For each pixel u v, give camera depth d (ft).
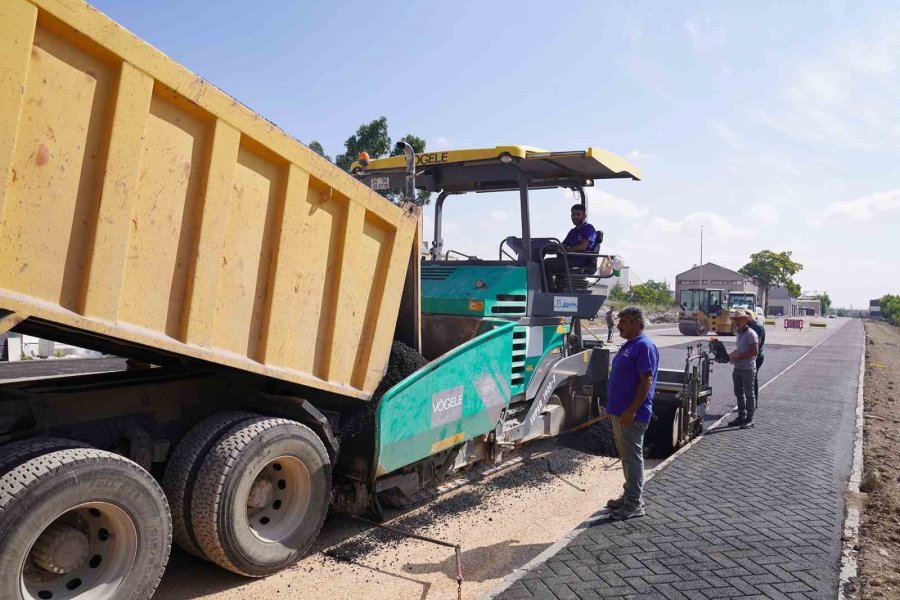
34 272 9.34
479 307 18.93
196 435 12.51
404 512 17.13
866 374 56.95
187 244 11.38
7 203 8.93
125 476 10.28
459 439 17.35
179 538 12.38
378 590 12.73
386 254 15.56
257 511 13.38
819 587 12.83
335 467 15.67
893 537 15.71
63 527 10.06
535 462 22.29
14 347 42.42
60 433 11.47
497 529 16.28
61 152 9.52
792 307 342.03
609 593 12.37
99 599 10.15
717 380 49.29
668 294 238.07
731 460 22.93
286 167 12.72
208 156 11.40
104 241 10.05
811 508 17.67
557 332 22.09
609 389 16.98
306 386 14.28
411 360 16.63
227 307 12.15
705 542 15.05
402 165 21.77
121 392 12.49
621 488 19.93
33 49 9.08
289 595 12.41
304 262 13.51
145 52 10.21
